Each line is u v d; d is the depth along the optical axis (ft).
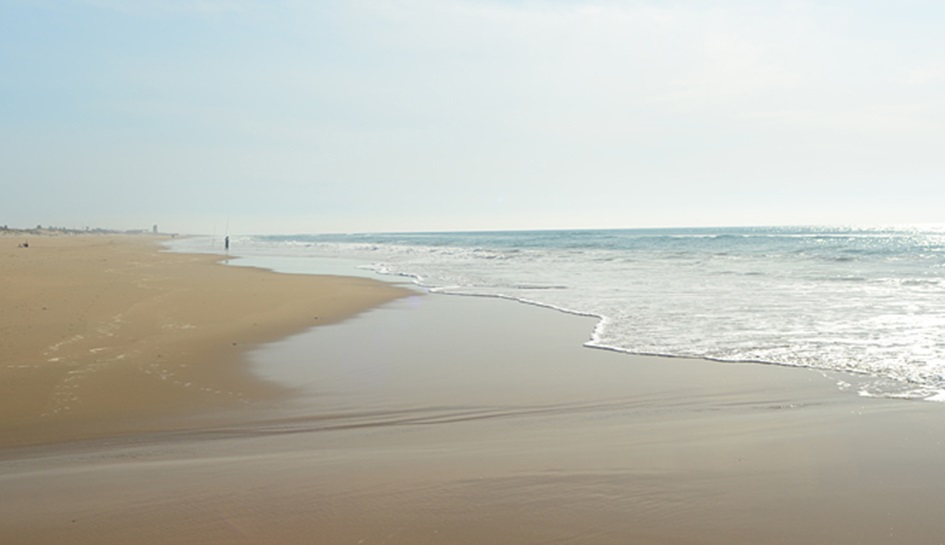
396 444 19.10
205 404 24.43
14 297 49.37
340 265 115.96
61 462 18.03
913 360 28.63
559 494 13.96
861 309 44.68
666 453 16.85
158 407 24.00
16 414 22.80
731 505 13.20
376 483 14.89
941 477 14.42
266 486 14.90
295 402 24.80
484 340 37.88
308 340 38.34
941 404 21.56
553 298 57.11
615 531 12.07
